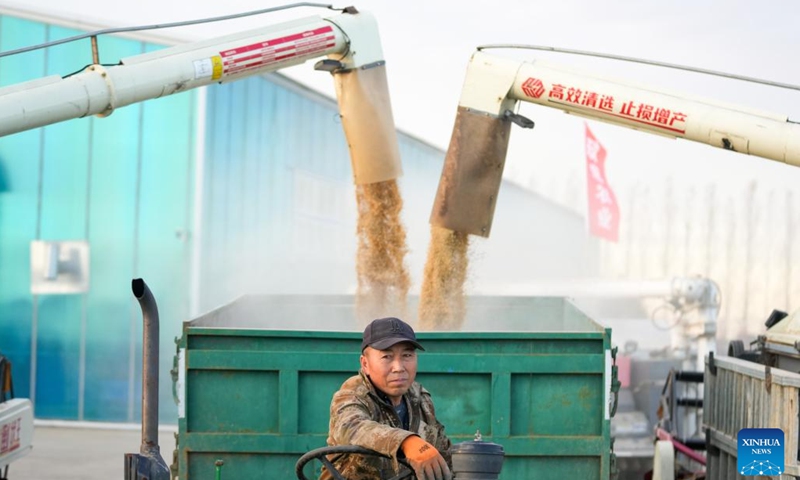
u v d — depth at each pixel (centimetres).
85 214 1565
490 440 631
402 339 408
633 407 1166
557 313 998
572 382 637
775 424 659
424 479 371
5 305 1571
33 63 1584
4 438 762
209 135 1562
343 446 394
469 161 890
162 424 1534
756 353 814
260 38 841
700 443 880
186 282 1548
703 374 849
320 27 881
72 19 1591
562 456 634
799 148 791
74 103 739
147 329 477
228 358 638
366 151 927
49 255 1565
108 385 1550
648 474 870
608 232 1867
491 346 635
